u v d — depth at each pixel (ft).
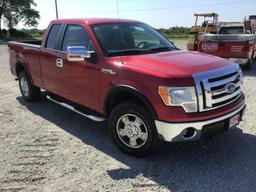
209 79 13.69
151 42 18.45
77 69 17.66
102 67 15.94
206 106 13.60
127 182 13.12
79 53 15.78
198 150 15.80
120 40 17.44
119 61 15.49
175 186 12.77
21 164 14.79
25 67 23.53
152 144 14.29
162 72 13.71
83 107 18.67
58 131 18.80
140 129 14.61
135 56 16.03
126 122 15.08
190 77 13.38
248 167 14.11
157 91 13.48
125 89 14.61
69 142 17.19
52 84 20.63
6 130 19.06
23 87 25.03
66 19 19.92
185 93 13.24
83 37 17.81
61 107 23.40
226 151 15.64
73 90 18.49
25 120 20.79
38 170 14.21
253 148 15.90
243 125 18.79
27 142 17.25
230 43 37.68
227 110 14.34
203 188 12.57
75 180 13.34
